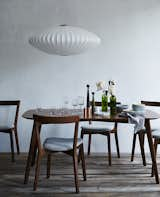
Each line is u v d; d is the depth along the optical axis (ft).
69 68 14.47
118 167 12.28
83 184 10.36
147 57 14.38
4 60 14.39
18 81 14.51
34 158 12.31
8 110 14.62
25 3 14.15
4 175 11.24
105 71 14.47
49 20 14.23
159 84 14.48
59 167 12.25
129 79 14.48
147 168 12.17
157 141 11.03
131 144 14.71
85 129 12.54
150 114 11.07
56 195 9.47
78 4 14.16
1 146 14.76
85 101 14.56
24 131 14.71
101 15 14.20
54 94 14.57
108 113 11.09
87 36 10.00
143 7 14.17
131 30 14.26
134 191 9.78
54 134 14.73
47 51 10.59
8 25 14.23
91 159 13.48
